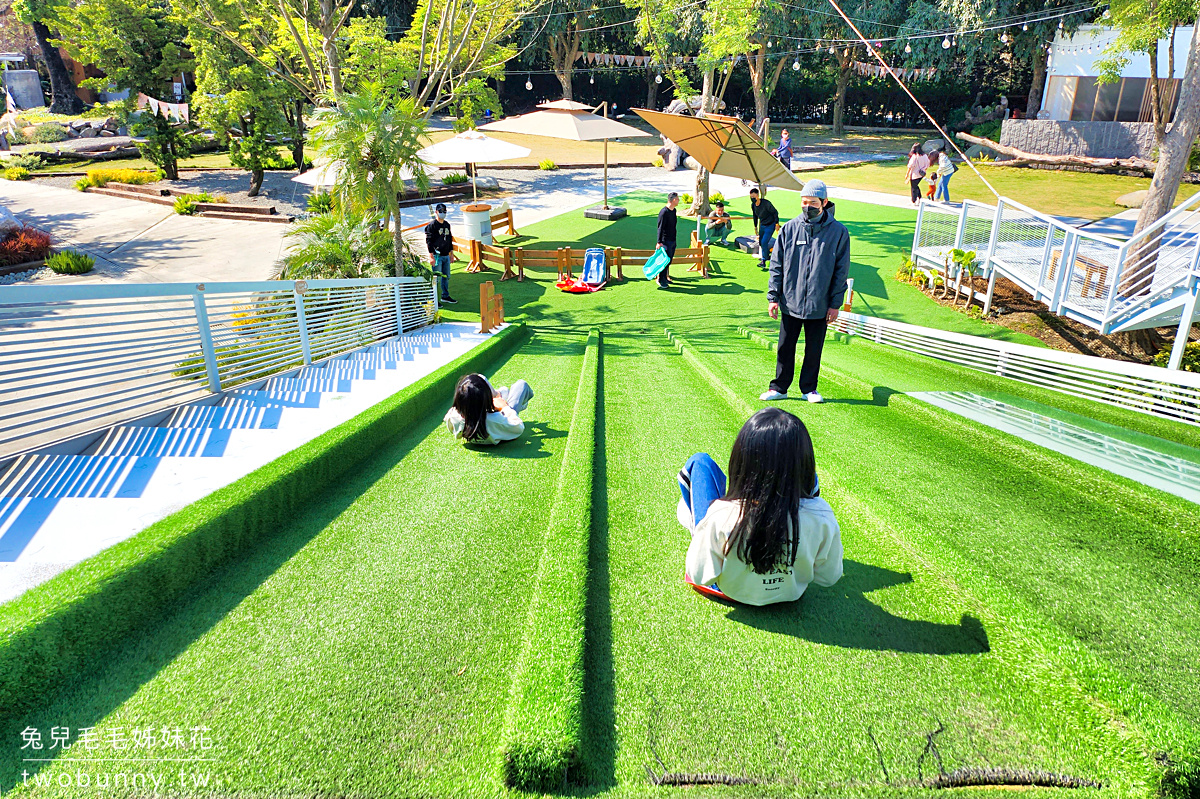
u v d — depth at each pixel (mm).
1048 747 1882
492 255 16844
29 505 3453
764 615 2553
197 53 22969
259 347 6578
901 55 36625
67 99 39125
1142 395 5445
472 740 1971
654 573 2885
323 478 3922
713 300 14344
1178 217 11031
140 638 2492
